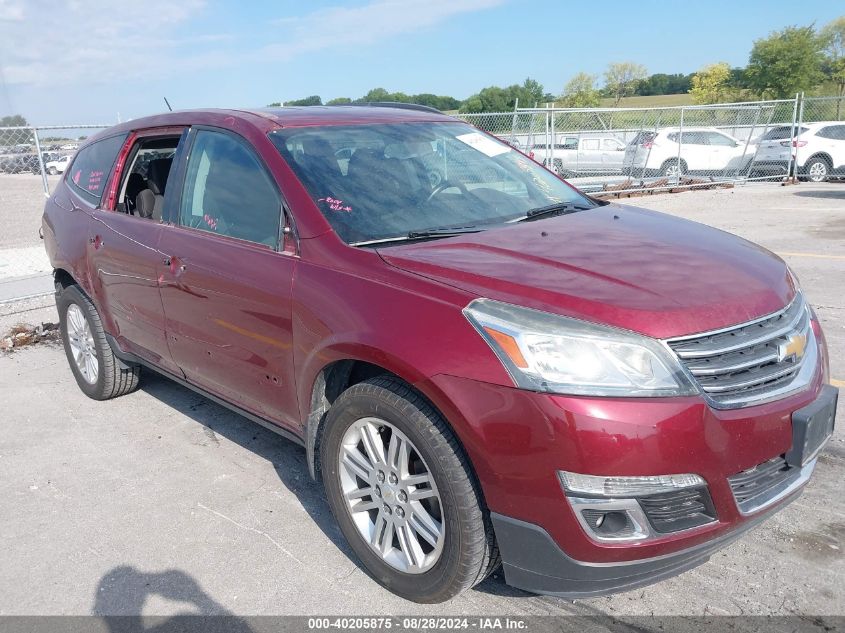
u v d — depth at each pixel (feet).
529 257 9.20
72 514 11.87
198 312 11.94
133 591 9.80
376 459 9.23
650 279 8.54
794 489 8.62
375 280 9.12
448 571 8.51
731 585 9.28
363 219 10.45
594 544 7.57
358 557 9.84
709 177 60.70
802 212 41.29
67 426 15.47
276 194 10.89
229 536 11.01
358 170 11.40
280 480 12.69
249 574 10.05
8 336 22.02
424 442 8.36
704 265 9.09
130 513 11.80
